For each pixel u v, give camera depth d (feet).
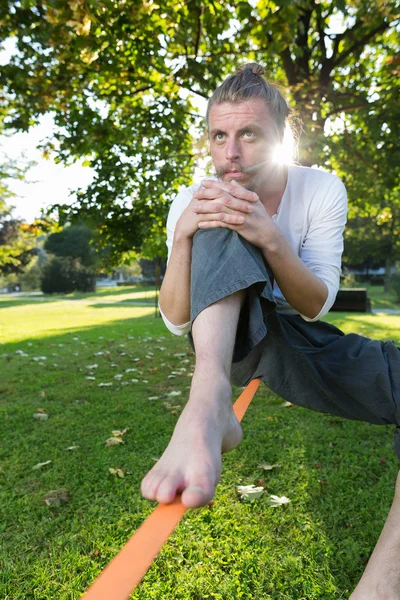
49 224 25.85
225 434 3.35
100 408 13.92
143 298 105.81
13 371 19.63
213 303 3.92
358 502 8.01
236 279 3.93
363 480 8.83
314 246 6.02
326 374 5.68
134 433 11.75
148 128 23.08
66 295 132.98
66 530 7.54
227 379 3.62
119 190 25.34
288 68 22.48
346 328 30.42
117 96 23.00
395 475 9.04
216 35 19.69
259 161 5.33
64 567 6.54
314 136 20.43
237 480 8.88
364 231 103.19
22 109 22.93
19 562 6.73
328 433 11.34
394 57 20.97
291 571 6.31
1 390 16.37
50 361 21.91
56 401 14.92
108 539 7.16
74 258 144.25
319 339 6.13
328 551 6.68
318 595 5.90
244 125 5.21
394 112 21.11
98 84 23.00
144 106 25.17
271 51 18.38
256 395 15.14
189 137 23.76
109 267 29.27
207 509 7.84
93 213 25.25
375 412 5.53
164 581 6.20
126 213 25.68
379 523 7.38
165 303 5.12
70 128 22.66
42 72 20.51
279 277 4.87
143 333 32.22
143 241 26.58
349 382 5.56
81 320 45.37
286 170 6.02
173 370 19.19
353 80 26.89
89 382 17.39
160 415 13.12
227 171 5.35
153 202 25.29
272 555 6.66
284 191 5.98
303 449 10.31
